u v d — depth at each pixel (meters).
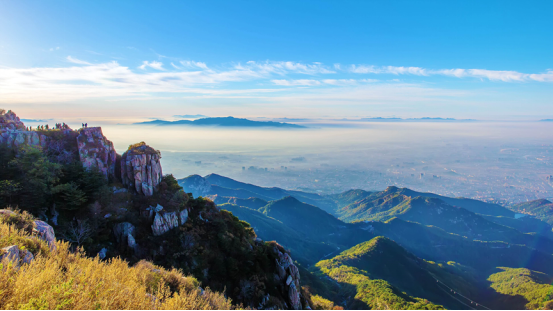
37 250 17.84
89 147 51.31
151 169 52.50
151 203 49.56
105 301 12.98
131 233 44.78
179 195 53.22
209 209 58.12
